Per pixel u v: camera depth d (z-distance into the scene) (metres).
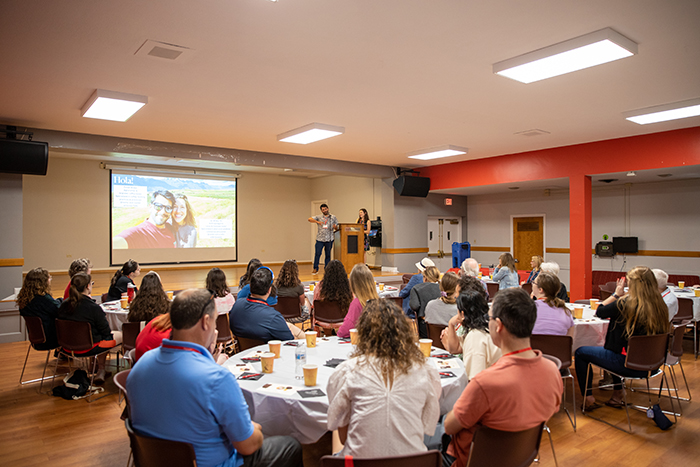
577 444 3.19
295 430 2.20
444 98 4.90
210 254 12.69
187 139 7.10
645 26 3.18
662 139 6.62
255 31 3.24
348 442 1.69
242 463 1.85
